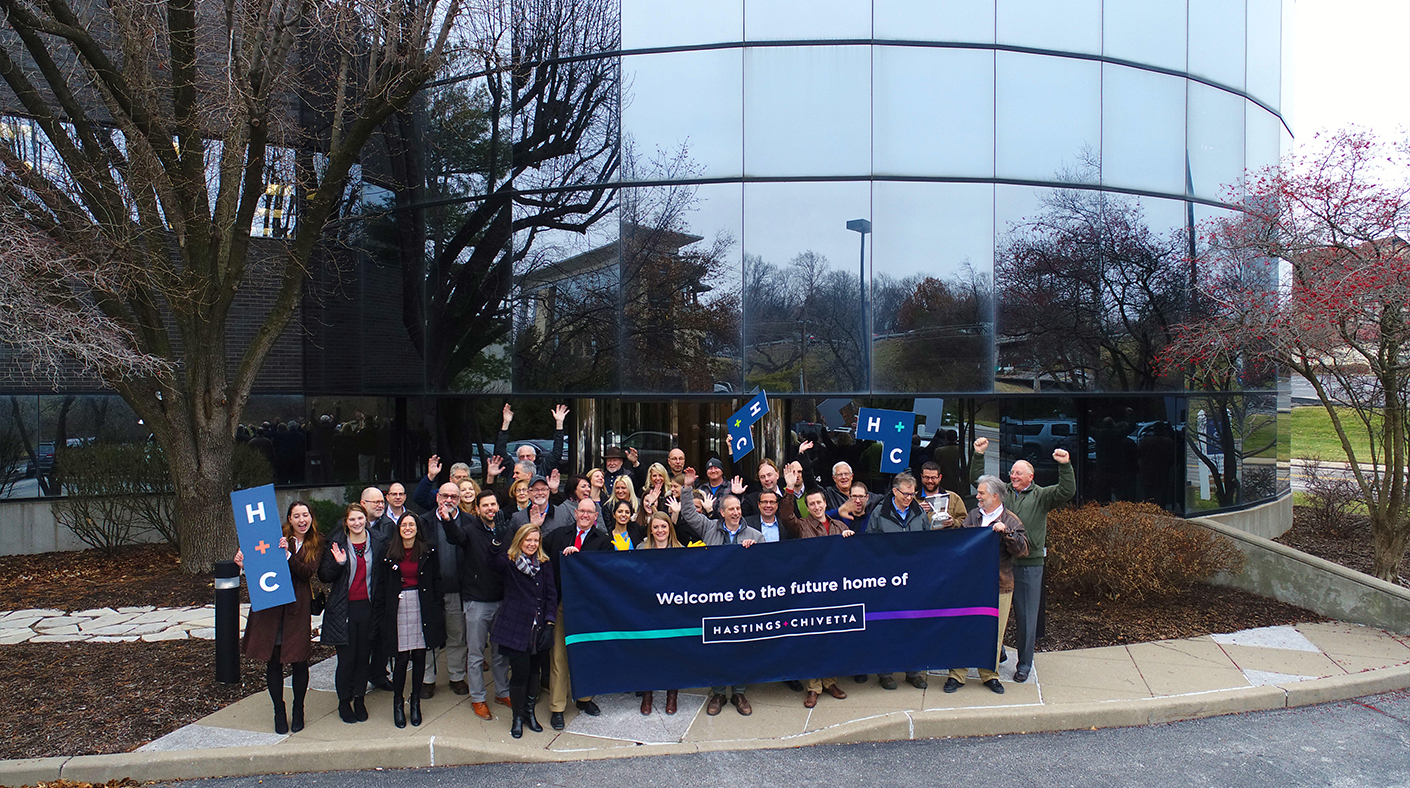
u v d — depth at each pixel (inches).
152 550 500.7
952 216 446.6
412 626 243.9
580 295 458.0
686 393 445.1
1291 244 418.3
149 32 410.9
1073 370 454.3
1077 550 358.9
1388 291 365.7
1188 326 434.0
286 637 236.8
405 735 236.8
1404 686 284.2
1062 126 458.0
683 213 447.5
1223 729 250.4
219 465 446.3
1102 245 460.8
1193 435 502.9
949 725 246.2
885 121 443.8
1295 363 426.3
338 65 532.1
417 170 503.5
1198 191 491.2
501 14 463.2
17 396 516.4
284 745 229.0
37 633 336.8
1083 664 295.7
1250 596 377.4
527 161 470.3
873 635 269.0
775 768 222.7
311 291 600.1
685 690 280.2
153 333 426.9
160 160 428.5
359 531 244.8
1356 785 212.5
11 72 390.0
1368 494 421.7
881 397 456.8
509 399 524.1
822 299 441.4
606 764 225.9
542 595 239.5
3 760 221.1
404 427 570.3
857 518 291.0
